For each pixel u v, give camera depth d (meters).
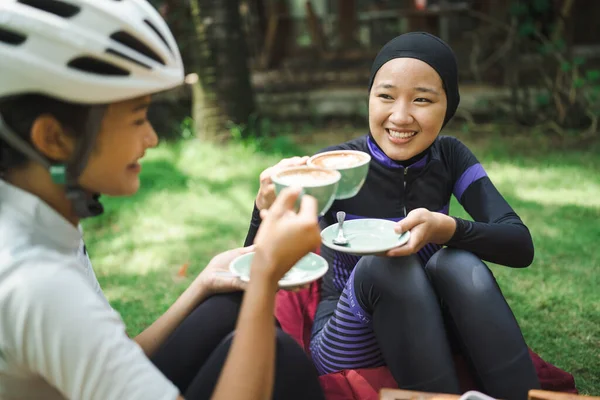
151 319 3.63
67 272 1.42
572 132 7.63
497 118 8.23
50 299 1.37
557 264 4.12
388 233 2.09
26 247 1.43
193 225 5.10
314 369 1.83
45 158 1.46
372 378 2.27
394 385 2.25
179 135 7.95
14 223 1.45
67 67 1.40
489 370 2.03
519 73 8.58
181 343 1.89
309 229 1.51
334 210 2.53
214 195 5.75
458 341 2.27
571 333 3.30
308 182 1.74
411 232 2.04
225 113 7.29
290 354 1.77
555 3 8.30
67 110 1.44
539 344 3.21
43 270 1.39
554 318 3.46
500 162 6.57
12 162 1.47
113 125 1.50
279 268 1.52
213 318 1.92
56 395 1.50
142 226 5.12
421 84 2.28
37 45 1.38
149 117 8.59
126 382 1.39
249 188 5.92
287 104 8.97
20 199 1.47
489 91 8.60
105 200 5.69
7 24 1.37
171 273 4.24
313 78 9.68
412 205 2.48
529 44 8.39
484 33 8.93
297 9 11.80
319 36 10.31
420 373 2.00
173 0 9.68
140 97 1.53
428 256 2.47
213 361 1.70
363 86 9.34
